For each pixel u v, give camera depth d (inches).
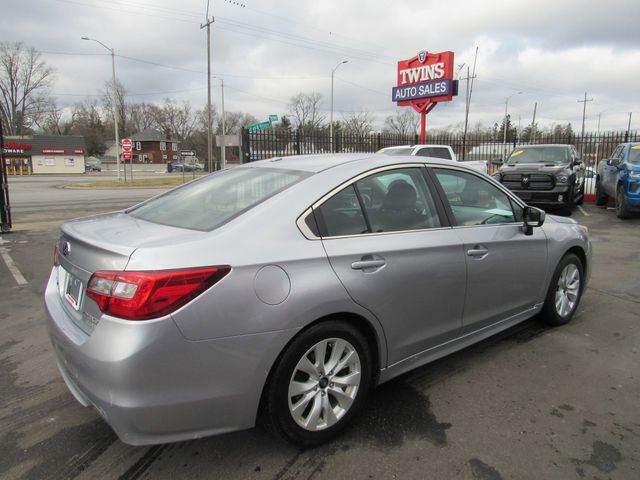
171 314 81.0
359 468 95.4
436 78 710.5
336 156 128.0
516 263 144.3
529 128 2915.8
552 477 92.6
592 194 655.1
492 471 94.4
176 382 82.6
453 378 133.3
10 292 215.5
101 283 84.6
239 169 135.8
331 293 96.3
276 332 89.9
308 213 100.7
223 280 85.5
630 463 96.7
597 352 150.6
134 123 4387.3
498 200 147.6
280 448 102.1
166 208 119.1
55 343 97.7
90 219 120.1
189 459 98.3
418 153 488.1
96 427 110.3
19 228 394.3
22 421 112.6
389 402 120.3
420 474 93.6
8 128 2908.5
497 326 144.5
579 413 115.6
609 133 624.7
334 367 101.3
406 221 118.3
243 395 88.8
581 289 179.9
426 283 116.3
